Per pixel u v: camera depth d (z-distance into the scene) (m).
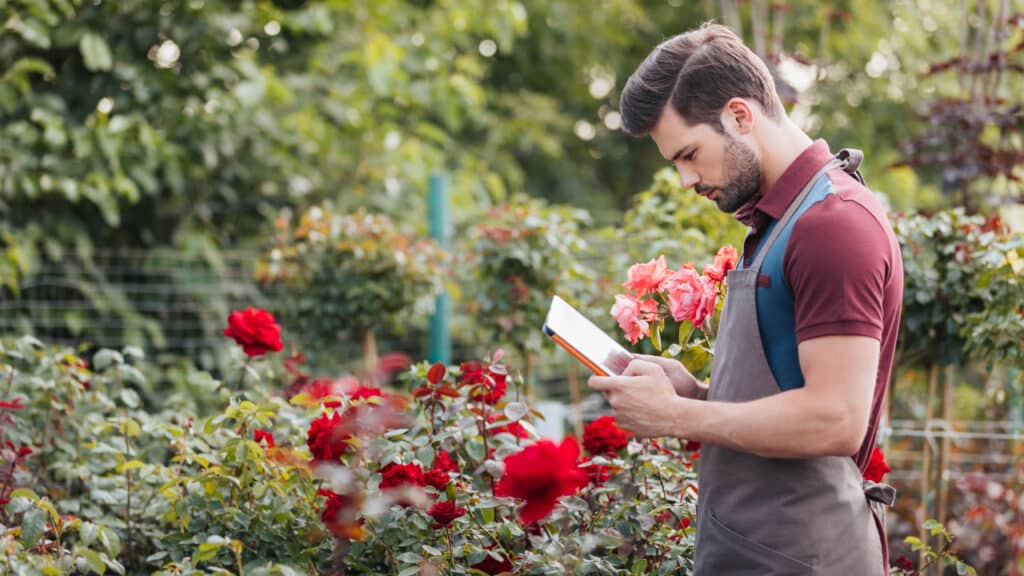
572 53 9.28
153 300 5.54
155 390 5.23
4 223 5.09
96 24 5.52
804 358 1.46
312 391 2.66
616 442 2.30
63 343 5.14
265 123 5.88
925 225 3.20
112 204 5.21
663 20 9.57
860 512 1.60
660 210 3.93
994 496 3.47
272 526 2.23
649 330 2.11
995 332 3.00
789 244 1.50
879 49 8.62
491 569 2.12
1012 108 4.24
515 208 4.04
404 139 6.93
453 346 5.60
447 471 2.18
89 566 2.05
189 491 2.39
